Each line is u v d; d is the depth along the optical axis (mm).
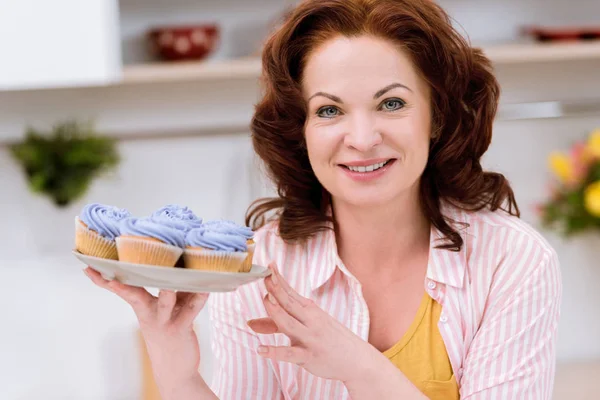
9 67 2354
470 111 1497
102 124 2840
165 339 1348
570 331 3189
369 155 1353
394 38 1359
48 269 2947
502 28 2941
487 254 1524
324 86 1364
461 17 2916
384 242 1524
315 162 1411
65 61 2379
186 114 2879
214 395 1421
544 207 2885
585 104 2994
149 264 1186
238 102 2893
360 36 1359
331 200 1579
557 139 3059
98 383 3033
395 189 1383
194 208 2969
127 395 3049
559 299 1503
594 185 2750
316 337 1289
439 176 1531
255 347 1572
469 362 1482
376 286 1553
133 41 2799
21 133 2797
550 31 2793
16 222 2902
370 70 1346
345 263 1566
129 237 1182
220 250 1198
